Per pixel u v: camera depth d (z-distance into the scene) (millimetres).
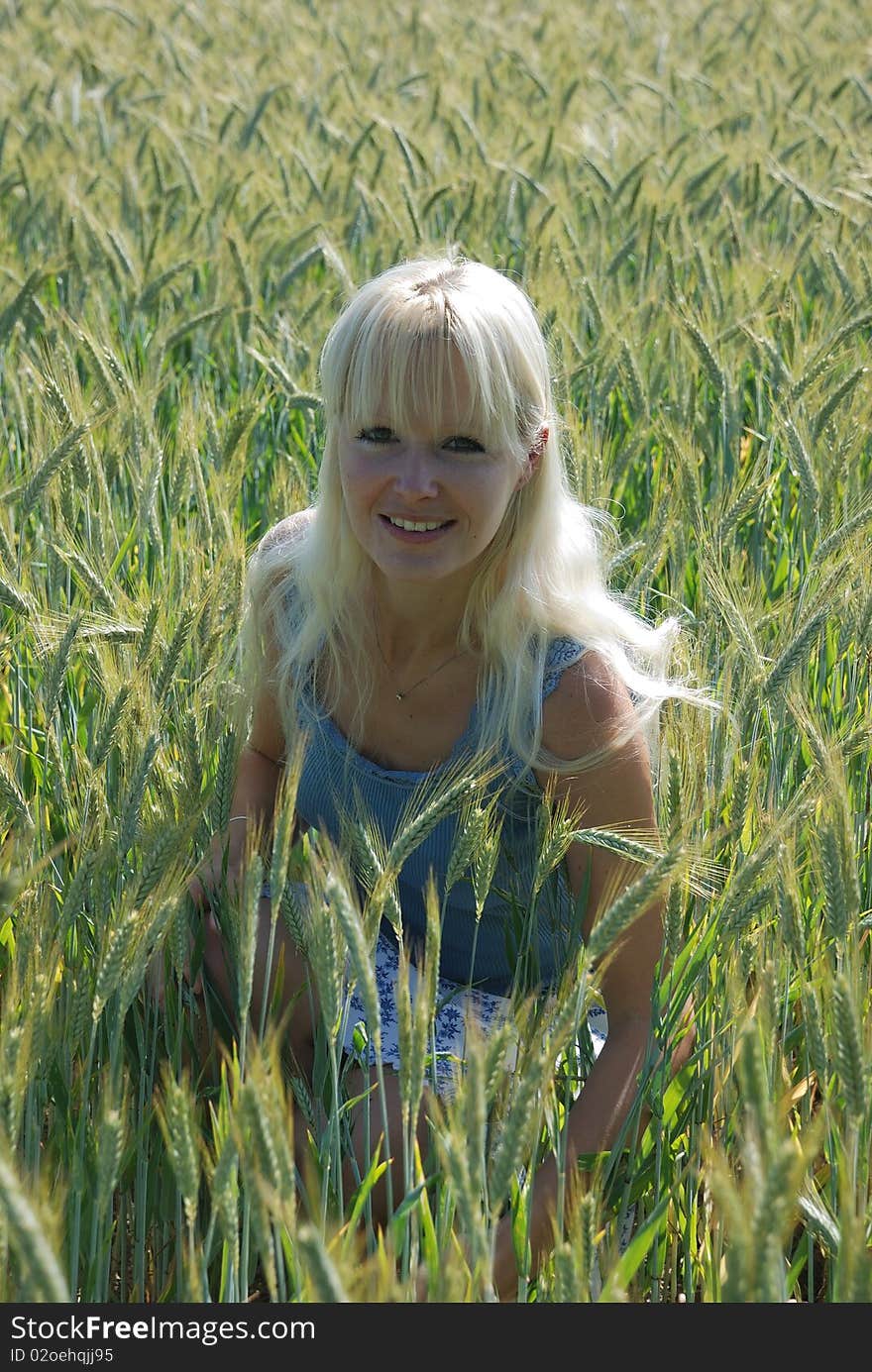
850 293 5953
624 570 4047
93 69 11805
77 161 8422
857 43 14133
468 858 2357
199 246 6980
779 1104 2271
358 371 2506
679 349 5391
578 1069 2756
